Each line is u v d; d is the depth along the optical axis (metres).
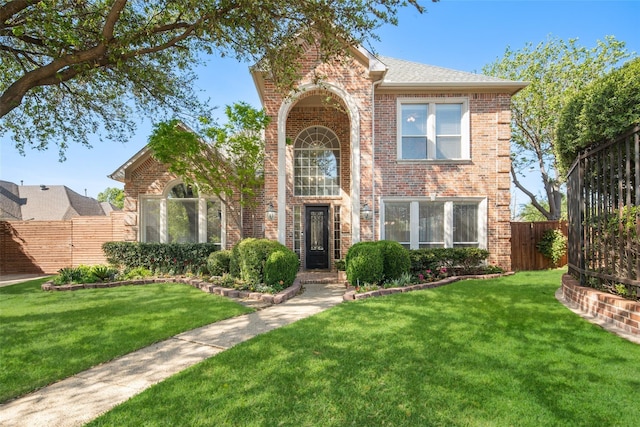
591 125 6.18
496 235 12.37
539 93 19.70
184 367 4.30
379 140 12.44
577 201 7.53
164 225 13.43
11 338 5.34
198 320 6.30
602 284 6.40
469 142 12.46
